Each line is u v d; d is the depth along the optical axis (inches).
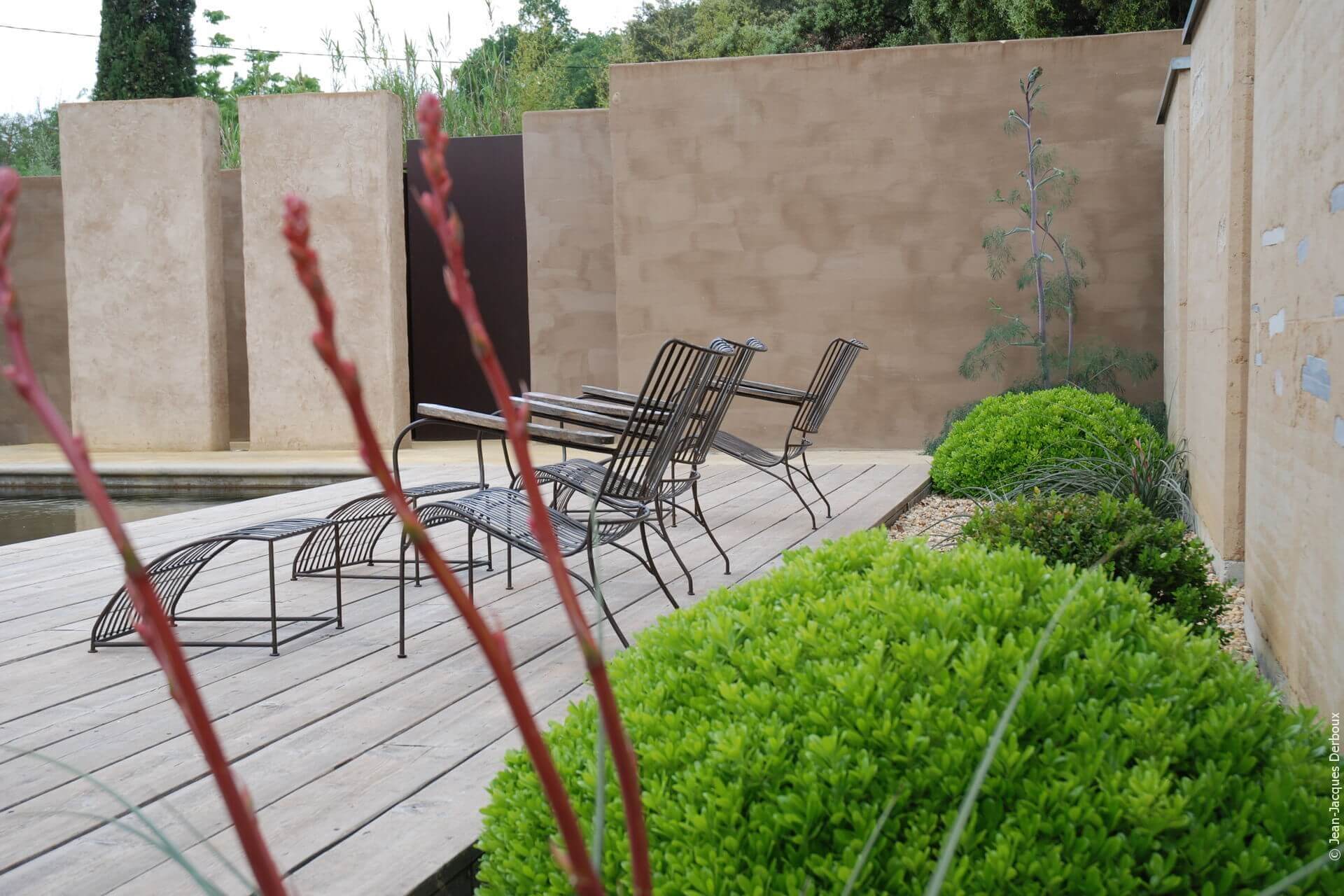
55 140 765.3
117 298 414.6
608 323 398.6
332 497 263.1
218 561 189.9
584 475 150.3
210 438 412.5
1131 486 221.8
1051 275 348.5
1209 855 46.1
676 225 370.9
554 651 129.2
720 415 172.6
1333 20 90.7
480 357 16.5
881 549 76.4
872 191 358.9
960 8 548.7
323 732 101.4
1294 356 106.1
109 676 122.7
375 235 393.7
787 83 361.1
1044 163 346.9
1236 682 57.2
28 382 14.5
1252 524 134.0
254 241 400.2
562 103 628.1
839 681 53.3
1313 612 94.6
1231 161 169.8
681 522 223.0
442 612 149.6
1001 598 59.7
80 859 75.9
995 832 47.9
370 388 395.5
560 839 55.2
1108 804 47.4
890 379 362.3
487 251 427.5
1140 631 60.6
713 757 52.4
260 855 16.4
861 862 30.8
